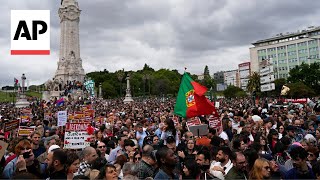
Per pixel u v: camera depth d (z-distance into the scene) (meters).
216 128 15.27
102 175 7.68
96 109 47.25
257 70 163.00
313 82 109.31
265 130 15.64
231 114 23.02
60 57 116.56
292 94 88.50
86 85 103.38
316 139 13.11
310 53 144.00
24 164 8.05
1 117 28.89
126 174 8.04
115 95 144.12
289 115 20.64
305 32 144.88
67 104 61.75
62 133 16.86
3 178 8.41
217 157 8.92
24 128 15.23
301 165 7.93
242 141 11.45
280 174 8.53
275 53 156.62
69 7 115.56
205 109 14.81
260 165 7.30
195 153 9.85
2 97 134.12
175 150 10.11
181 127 15.83
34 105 67.56
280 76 154.38
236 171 7.98
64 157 7.52
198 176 7.95
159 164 7.52
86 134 13.96
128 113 31.36
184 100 15.07
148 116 28.72
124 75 159.38
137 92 162.62
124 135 12.48
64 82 110.69
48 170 8.13
